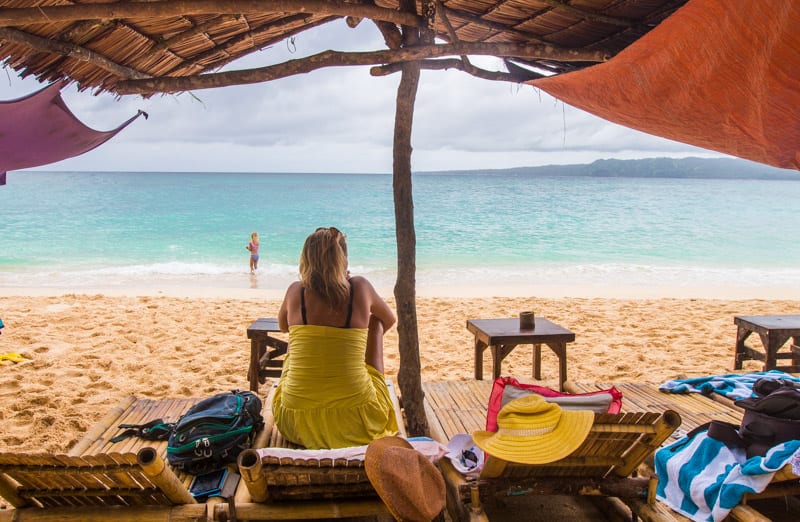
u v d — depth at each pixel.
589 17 3.94
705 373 6.32
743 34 2.56
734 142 3.63
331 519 2.89
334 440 3.08
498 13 4.20
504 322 5.18
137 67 3.82
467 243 20.42
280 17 3.91
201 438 3.00
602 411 2.97
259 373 4.97
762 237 22.14
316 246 3.13
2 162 3.73
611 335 8.03
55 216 29.47
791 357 5.41
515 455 2.54
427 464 2.45
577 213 31.64
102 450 3.45
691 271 15.18
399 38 3.90
